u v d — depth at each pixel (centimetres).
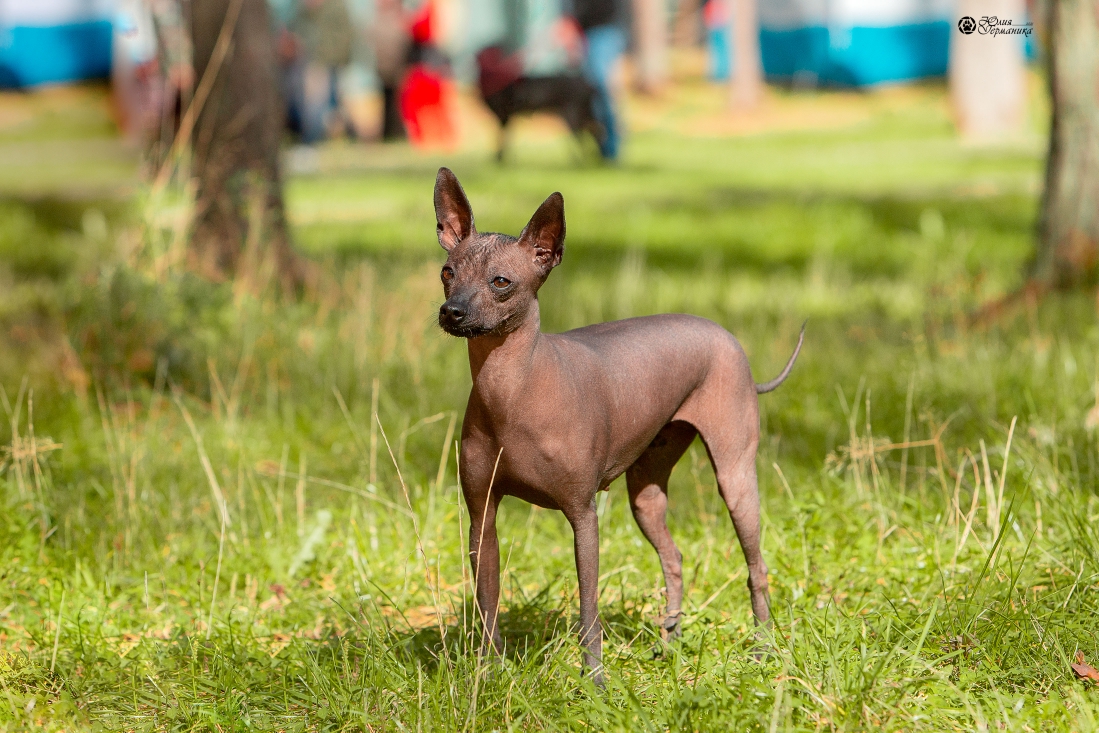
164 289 1188
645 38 4684
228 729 607
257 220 1332
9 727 604
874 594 725
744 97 4344
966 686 602
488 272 571
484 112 4481
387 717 595
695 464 944
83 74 4781
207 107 1369
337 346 1227
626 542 836
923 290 1510
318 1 3186
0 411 1065
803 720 571
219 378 1142
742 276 1717
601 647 622
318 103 3262
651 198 2475
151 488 916
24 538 813
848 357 1241
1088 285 1325
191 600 779
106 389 1120
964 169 2750
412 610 766
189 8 1364
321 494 938
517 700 593
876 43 4638
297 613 759
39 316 1402
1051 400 1031
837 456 954
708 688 577
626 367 627
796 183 2667
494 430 593
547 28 4656
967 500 838
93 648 694
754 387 682
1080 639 641
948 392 1077
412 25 3638
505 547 820
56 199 2397
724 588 741
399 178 2755
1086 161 1319
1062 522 787
